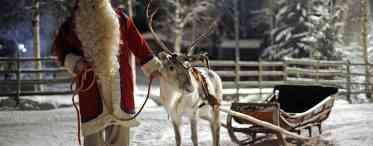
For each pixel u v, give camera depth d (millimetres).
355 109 13523
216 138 6996
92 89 4383
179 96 6441
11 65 18531
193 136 6961
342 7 23328
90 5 4273
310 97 9008
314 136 8648
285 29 24578
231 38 40781
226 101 15578
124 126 4547
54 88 18938
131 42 4672
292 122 7715
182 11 25203
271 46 25328
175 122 6609
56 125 10531
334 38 22781
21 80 14344
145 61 4734
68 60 4371
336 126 10109
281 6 25312
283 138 7391
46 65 22016
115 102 4355
